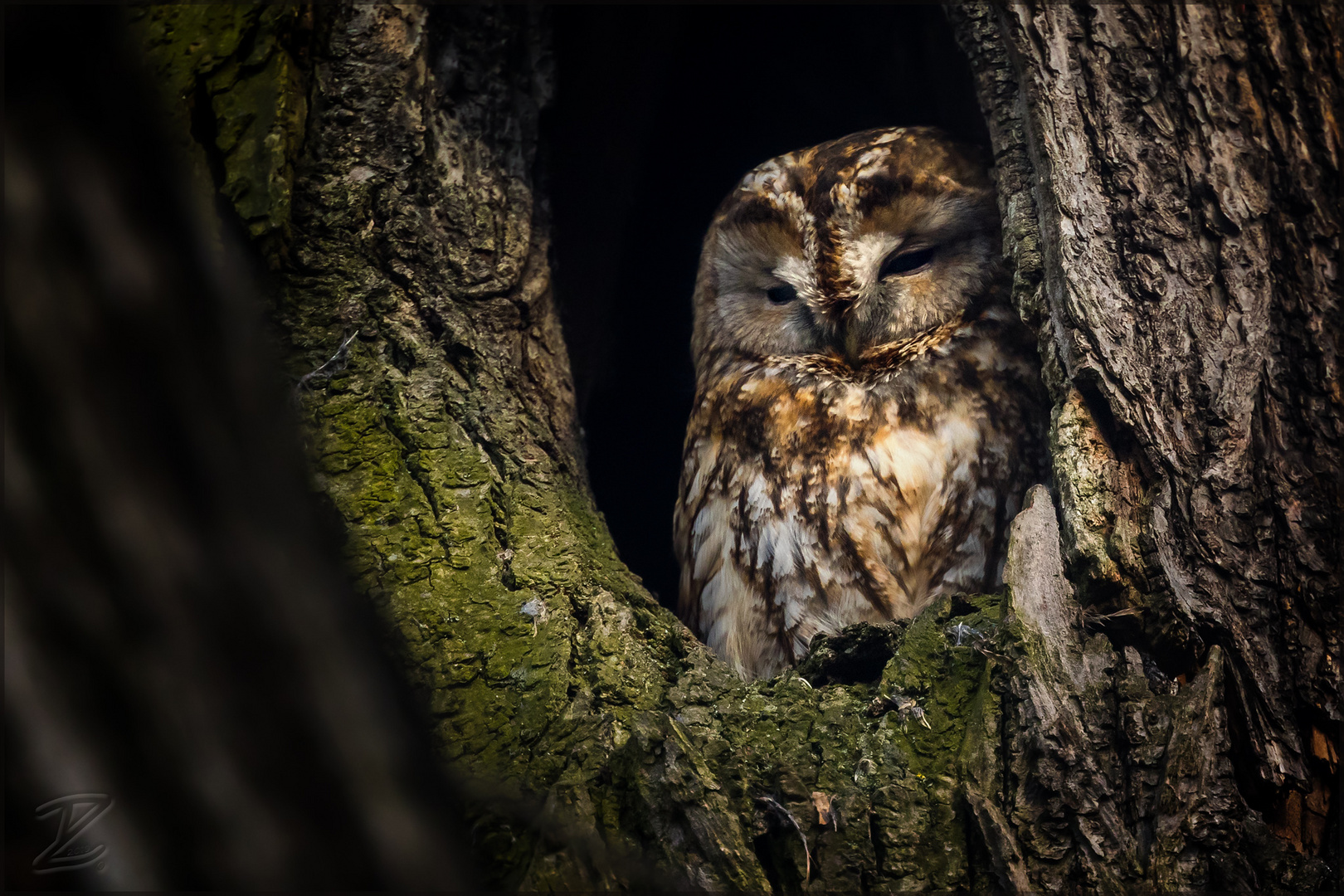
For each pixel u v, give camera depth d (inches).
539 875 329.4
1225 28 333.4
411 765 261.9
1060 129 333.1
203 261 249.4
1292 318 332.5
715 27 346.6
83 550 218.1
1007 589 331.6
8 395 215.5
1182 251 332.8
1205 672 331.0
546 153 338.6
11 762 214.7
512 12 338.0
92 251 225.0
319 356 333.7
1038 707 330.6
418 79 335.6
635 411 348.2
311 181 334.6
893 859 330.3
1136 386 332.2
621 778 330.6
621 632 332.8
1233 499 331.9
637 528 348.2
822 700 332.2
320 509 332.2
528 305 336.5
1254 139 333.1
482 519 333.1
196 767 223.9
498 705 331.6
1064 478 332.2
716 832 330.0
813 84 348.2
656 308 348.2
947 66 342.6
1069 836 330.0
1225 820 330.0
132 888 218.1
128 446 223.6
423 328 334.6
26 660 214.7
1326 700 331.3
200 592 228.2
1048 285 333.1
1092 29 333.7
